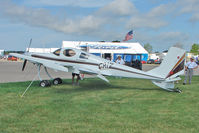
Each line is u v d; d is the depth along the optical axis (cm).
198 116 471
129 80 1205
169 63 773
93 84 1012
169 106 561
